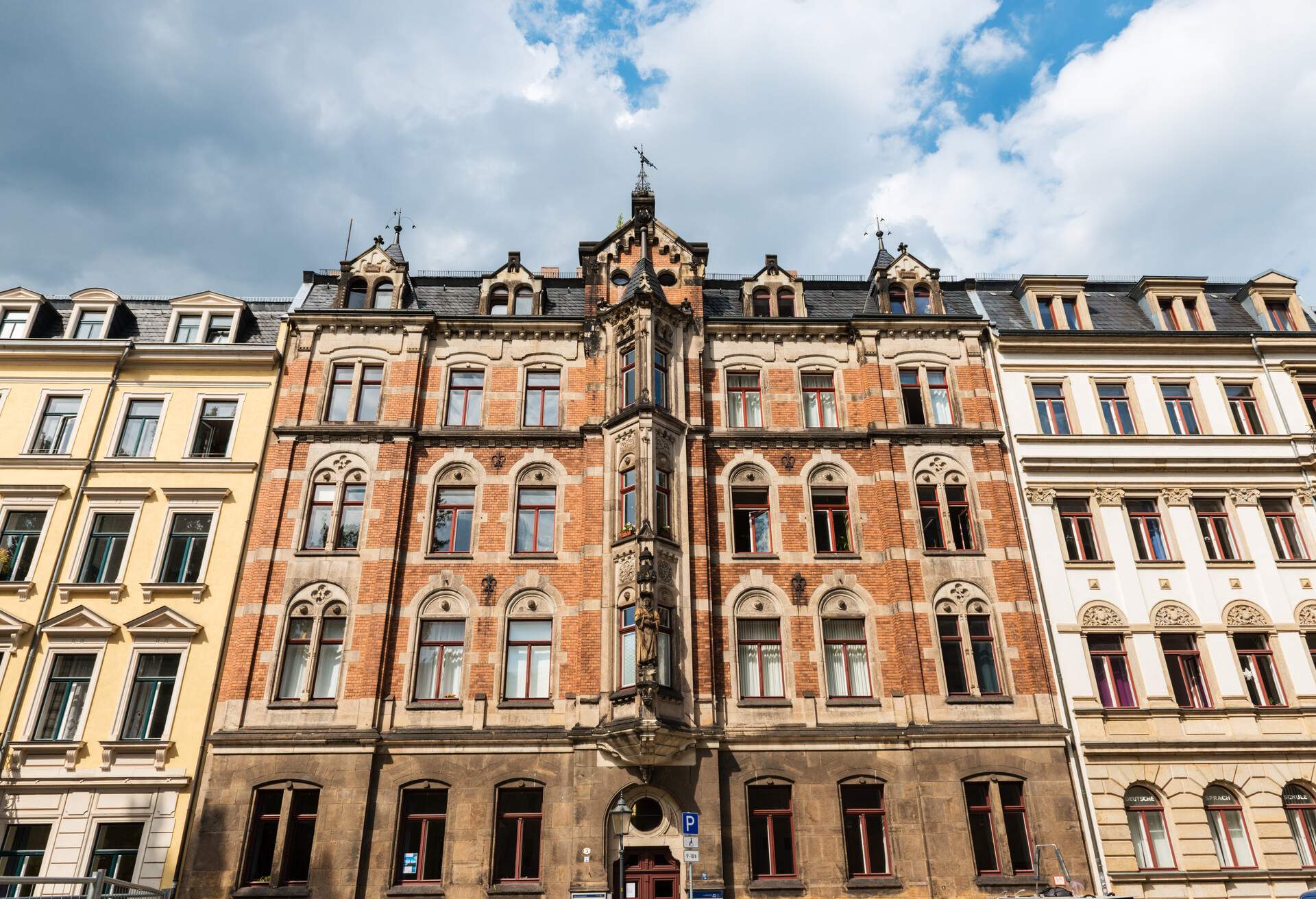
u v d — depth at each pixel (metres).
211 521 25.50
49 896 16.05
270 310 29.89
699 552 25.00
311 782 21.98
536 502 26.19
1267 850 22.53
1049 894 20.14
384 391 27.19
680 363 27.36
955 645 24.47
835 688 24.28
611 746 22.06
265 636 23.78
